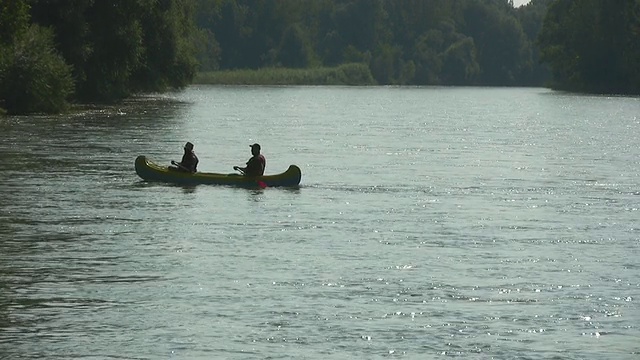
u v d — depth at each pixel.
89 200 44.19
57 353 22.61
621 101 195.75
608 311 26.75
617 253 34.59
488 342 23.95
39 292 27.64
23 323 24.78
